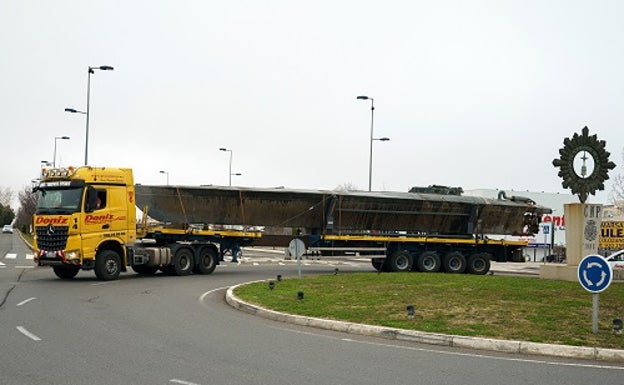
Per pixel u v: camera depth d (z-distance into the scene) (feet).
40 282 65.51
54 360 26.84
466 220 100.42
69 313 41.65
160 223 80.89
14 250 148.25
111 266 68.28
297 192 88.63
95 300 49.73
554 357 30.53
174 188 81.66
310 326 39.11
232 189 84.33
